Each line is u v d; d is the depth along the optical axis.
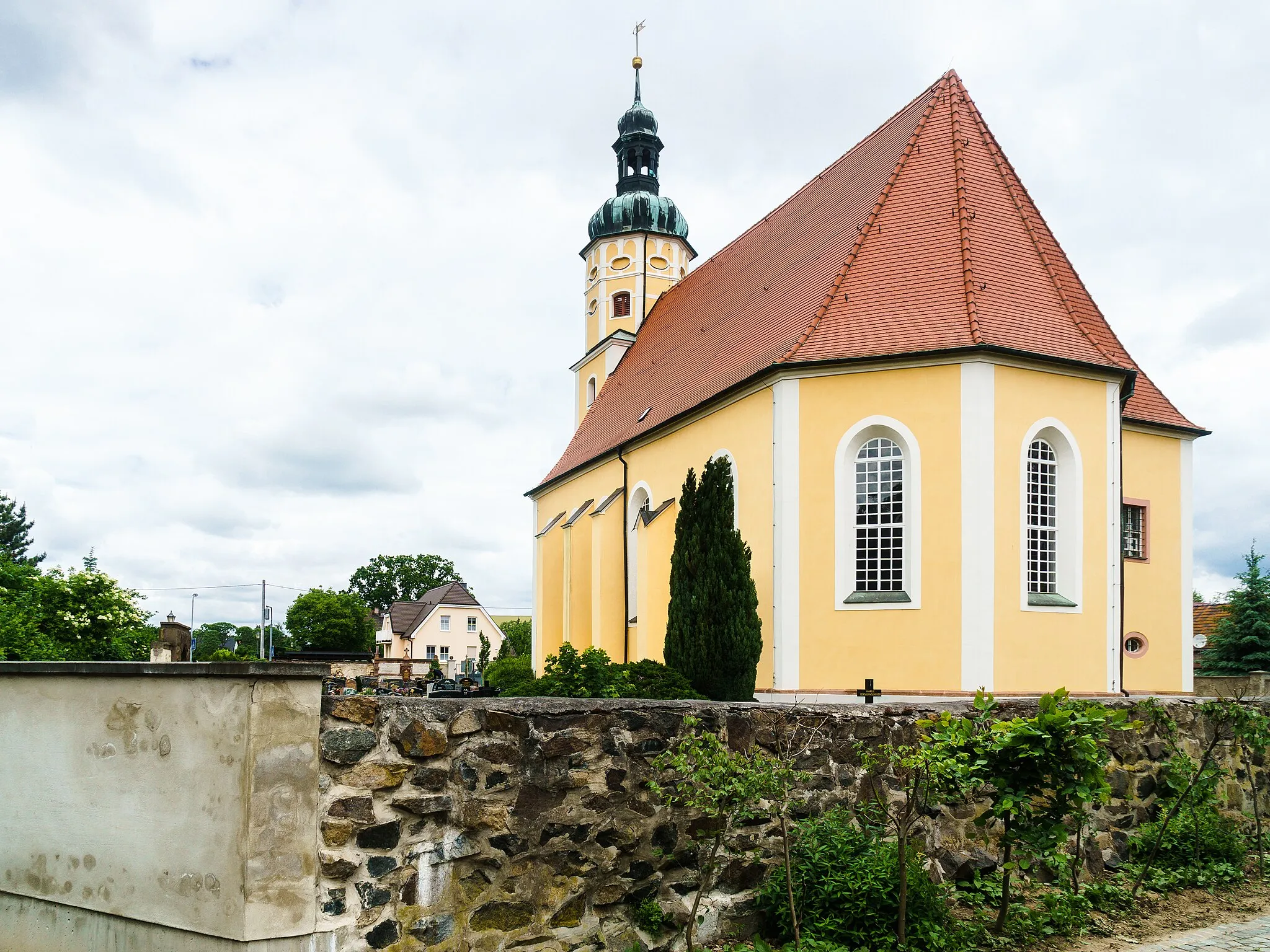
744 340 21.97
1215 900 8.03
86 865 5.69
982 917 7.05
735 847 6.76
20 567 27.20
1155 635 20.92
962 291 17.73
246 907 4.85
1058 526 17.44
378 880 5.30
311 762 5.14
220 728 5.08
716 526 17.42
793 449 17.92
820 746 7.26
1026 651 16.52
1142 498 21.19
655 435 23.97
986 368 16.78
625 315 34.66
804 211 24.48
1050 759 6.27
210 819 5.08
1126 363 19.69
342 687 24.42
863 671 16.94
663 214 34.84
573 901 6.00
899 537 17.33
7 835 6.14
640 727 6.44
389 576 92.75
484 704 5.88
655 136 36.31
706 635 17.11
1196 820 8.77
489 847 5.73
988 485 16.55
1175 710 9.75
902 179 20.20
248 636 104.94
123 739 5.59
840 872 6.65
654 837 6.39
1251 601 27.98
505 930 5.73
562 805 6.03
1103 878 8.27
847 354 17.62
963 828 7.76
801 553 17.64
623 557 25.64
